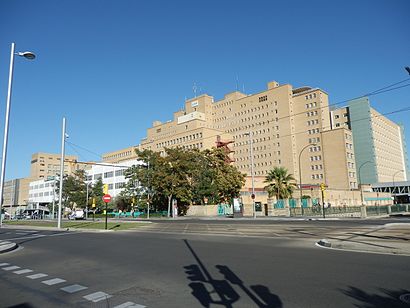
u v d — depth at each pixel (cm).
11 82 2102
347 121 13762
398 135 16438
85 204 8438
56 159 17275
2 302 682
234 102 14375
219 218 4931
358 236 1686
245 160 13825
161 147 11981
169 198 6106
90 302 668
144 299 672
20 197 16238
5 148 2070
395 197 12269
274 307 592
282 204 5347
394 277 795
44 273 974
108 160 15450
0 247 1561
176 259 1134
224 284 764
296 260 1050
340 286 717
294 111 13038
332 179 11762
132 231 2623
